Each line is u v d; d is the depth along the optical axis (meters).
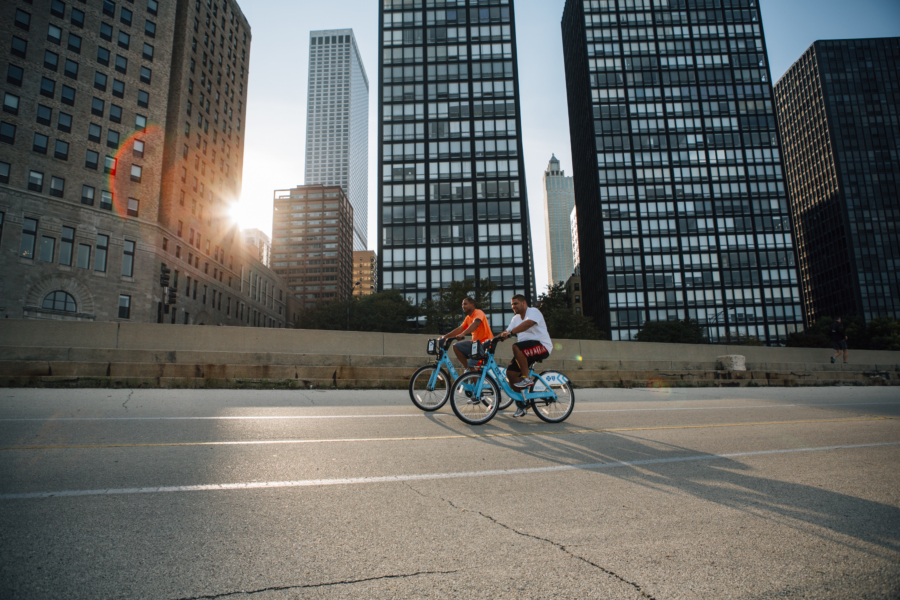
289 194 181.25
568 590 2.28
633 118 95.75
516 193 76.38
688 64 97.38
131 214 50.81
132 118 52.03
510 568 2.50
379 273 74.50
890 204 118.50
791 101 139.62
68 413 6.53
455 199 76.31
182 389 10.12
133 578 2.29
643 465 4.71
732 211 92.88
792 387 15.32
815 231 129.38
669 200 93.19
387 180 77.12
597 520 3.23
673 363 18.08
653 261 91.38
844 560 2.68
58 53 47.50
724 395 12.12
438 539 2.86
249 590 2.21
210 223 65.69
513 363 7.23
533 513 3.33
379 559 2.57
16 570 2.31
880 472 4.58
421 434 5.93
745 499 3.71
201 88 63.31
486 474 4.27
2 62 44.00
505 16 81.50
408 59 80.69
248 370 11.18
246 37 79.31
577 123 111.06
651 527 3.12
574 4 107.75
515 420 7.25
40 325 12.23
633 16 98.75
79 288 46.06
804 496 3.80
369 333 14.81
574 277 122.94
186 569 2.39
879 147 121.44
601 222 92.38
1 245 42.06
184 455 4.56
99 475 3.86
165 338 13.13
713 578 2.44
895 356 21.88
